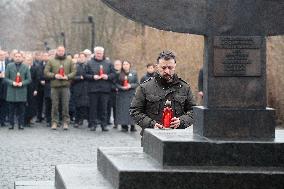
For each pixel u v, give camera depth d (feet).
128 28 154.20
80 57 83.66
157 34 122.31
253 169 24.76
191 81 105.29
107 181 26.91
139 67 128.26
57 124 80.89
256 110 27.17
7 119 91.15
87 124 89.25
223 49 27.66
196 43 105.50
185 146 25.03
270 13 27.76
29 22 200.95
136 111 31.12
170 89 31.12
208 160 25.08
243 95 27.48
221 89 27.48
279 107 83.15
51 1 172.35
